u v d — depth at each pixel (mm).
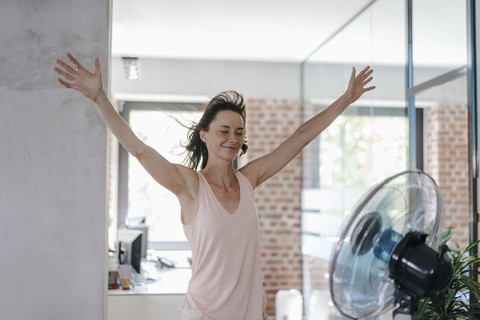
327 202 5367
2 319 2895
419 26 3631
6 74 2955
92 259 2932
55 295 2910
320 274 5508
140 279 4266
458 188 3238
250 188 1854
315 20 4797
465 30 3152
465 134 3168
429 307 2730
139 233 4277
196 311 1734
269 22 4840
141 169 6418
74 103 2973
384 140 4133
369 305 1426
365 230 1362
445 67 3355
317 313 5574
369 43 4383
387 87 4082
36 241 2922
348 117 4871
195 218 1786
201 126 1886
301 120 6258
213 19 4742
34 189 2938
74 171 2955
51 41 2979
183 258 5805
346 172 4898
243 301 1763
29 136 2949
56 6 2994
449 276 1400
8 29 2967
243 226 1769
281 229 6234
